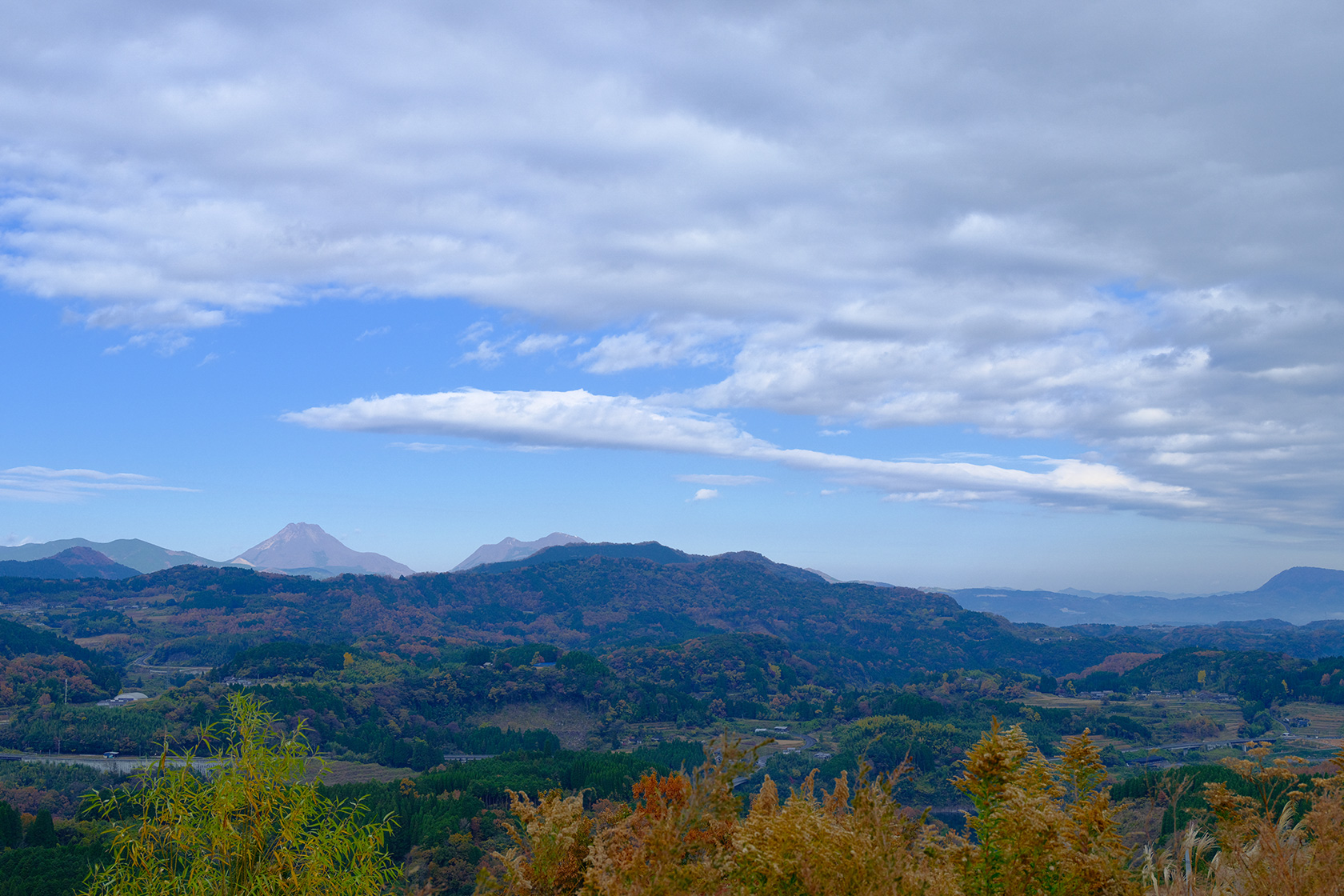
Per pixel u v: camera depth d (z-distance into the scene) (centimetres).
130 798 633
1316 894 407
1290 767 478
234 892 616
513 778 7731
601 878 387
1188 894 442
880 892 342
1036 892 372
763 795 409
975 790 391
